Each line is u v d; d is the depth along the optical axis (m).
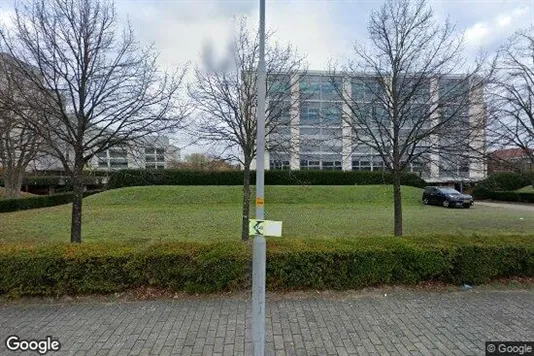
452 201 22.16
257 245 3.02
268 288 4.89
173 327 3.79
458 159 8.38
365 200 25.66
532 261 5.32
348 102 8.71
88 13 6.28
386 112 8.44
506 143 8.78
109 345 3.40
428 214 18.30
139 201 23.41
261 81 3.15
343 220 15.54
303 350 3.31
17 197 20.16
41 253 4.74
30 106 5.93
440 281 5.21
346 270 4.98
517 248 5.32
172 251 4.88
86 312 4.21
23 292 4.62
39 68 6.09
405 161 8.69
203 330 3.71
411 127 8.40
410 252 5.12
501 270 5.28
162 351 3.29
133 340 3.50
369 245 5.22
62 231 12.38
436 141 8.20
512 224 14.43
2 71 6.61
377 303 4.49
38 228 13.06
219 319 3.98
